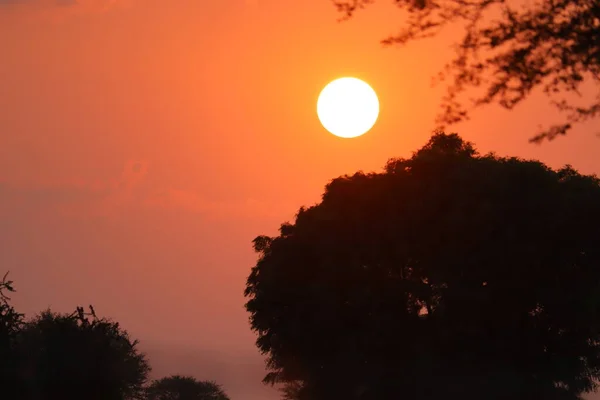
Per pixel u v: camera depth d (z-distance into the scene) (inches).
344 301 4667.8
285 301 4916.3
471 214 4279.0
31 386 3142.2
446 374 4318.4
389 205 4648.1
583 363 4288.9
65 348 3201.3
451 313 4301.2
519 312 4224.9
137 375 3452.3
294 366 5201.8
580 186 4367.6
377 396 4505.4
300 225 5009.8
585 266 4224.9
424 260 4478.3
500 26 1096.2
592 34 1050.1
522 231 4200.3
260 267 5231.3
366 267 4665.4
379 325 4463.6
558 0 1074.7
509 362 4239.7
